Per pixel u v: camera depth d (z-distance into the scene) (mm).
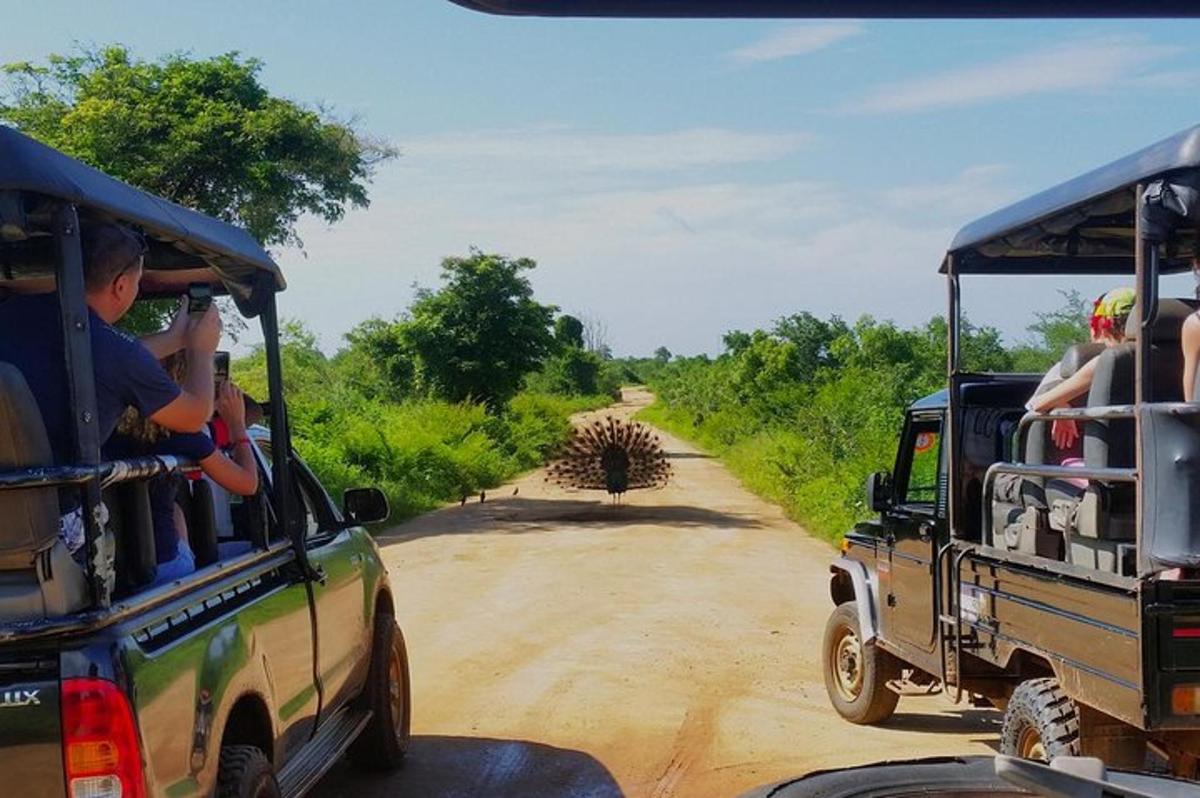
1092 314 5926
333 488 20656
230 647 3953
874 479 7355
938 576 6512
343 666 5719
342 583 5773
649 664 9531
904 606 7047
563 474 24547
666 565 15359
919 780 3135
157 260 4742
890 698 7566
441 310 38438
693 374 68938
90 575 3197
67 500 3439
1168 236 4637
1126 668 4551
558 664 9531
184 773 3477
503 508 23688
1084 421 5297
